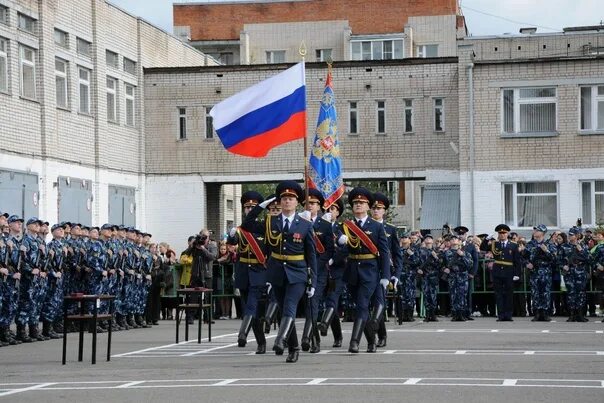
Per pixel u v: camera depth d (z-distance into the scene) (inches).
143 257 1353.3
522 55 1974.7
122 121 2042.3
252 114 1081.4
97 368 813.9
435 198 2046.0
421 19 3649.1
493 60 1964.8
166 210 2126.0
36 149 1713.8
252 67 2110.0
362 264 875.4
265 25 3710.6
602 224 1796.3
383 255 878.4
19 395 639.8
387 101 2074.3
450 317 1566.2
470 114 1978.3
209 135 2129.7
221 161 2117.4
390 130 2074.3
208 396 613.6
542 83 1957.4
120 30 2037.4
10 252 1098.7
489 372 734.5
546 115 1964.8
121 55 2042.3
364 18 3668.8
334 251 909.2
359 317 879.1
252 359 865.5
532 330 1203.2
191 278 1457.9
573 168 1953.7
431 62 2055.9
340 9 3671.3
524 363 799.1
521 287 1572.3
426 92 2060.8
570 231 1454.2
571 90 1953.7
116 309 1312.7
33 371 802.8
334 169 1301.7
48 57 1753.2
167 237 2124.8
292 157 2103.8
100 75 1948.8
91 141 1919.3
